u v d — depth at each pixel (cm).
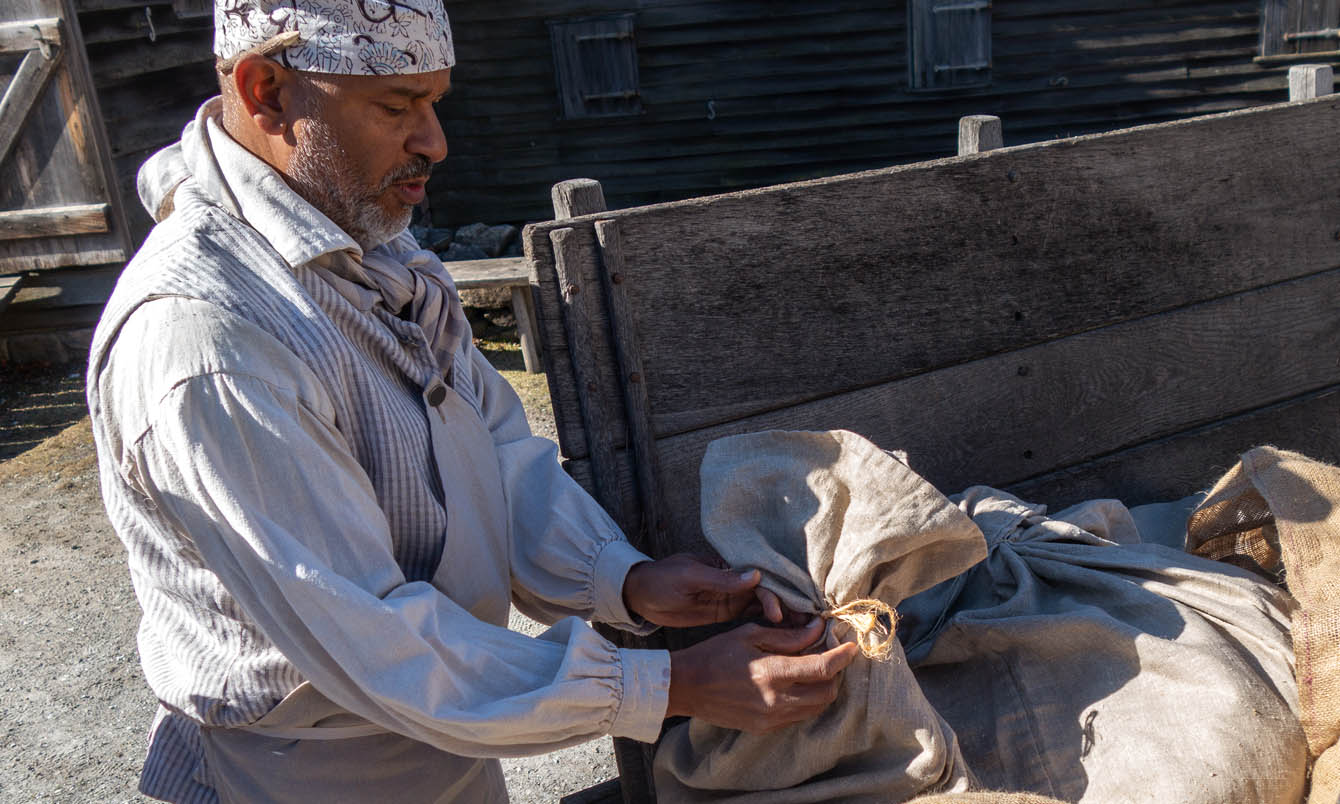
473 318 633
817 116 818
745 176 835
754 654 133
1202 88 813
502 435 157
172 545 126
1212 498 181
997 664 166
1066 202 206
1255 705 145
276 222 121
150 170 137
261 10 116
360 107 119
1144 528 219
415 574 136
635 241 171
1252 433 239
